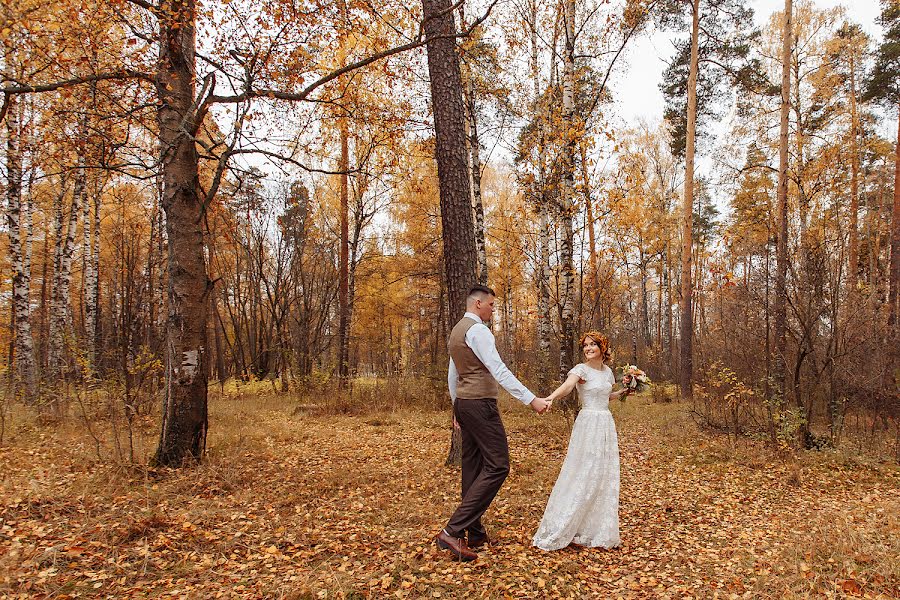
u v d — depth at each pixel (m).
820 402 8.60
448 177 5.75
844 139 15.09
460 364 3.51
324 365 16.77
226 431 7.67
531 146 9.29
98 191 12.59
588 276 10.95
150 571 2.92
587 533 3.65
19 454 5.65
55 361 11.08
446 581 2.90
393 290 21.77
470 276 5.71
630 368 4.10
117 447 5.16
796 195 14.41
